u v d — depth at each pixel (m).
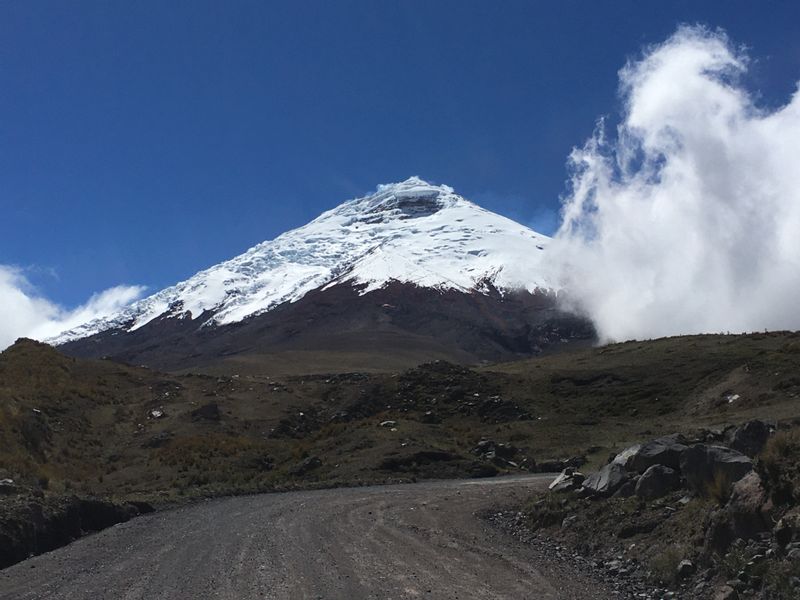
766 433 16.00
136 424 53.12
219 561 14.20
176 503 26.20
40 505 18.52
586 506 17.17
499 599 10.85
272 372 121.44
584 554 14.62
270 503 24.78
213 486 31.91
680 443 17.48
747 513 11.42
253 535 17.42
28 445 40.38
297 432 56.72
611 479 17.45
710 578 11.02
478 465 38.66
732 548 11.17
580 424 51.41
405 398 64.06
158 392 62.56
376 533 17.38
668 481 15.76
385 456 39.69
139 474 39.59
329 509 22.31
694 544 12.32
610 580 12.33
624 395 56.25
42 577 13.35
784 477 11.14
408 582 12.02
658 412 51.09
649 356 66.50
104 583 12.52
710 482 13.73
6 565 15.15
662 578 11.80
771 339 62.78
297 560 14.05
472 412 58.53
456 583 11.95
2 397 46.91
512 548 15.41
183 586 12.06
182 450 44.88
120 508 22.42
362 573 12.76
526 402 58.94
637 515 15.17
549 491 19.58
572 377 62.62
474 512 21.22
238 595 11.30
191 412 55.66
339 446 44.47
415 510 21.83
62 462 41.28
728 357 58.12
